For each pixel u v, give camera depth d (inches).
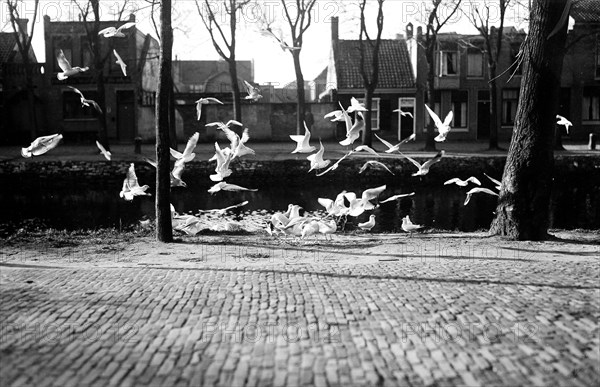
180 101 1979.6
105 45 1907.0
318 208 1091.9
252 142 1951.3
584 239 619.8
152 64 2229.3
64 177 1407.5
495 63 1635.1
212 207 1104.8
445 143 1899.6
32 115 1726.1
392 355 276.2
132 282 414.0
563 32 604.7
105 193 1331.2
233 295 377.1
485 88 1951.3
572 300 353.7
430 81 1627.7
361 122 540.4
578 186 1393.9
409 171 1402.6
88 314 338.0
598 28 1860.2
